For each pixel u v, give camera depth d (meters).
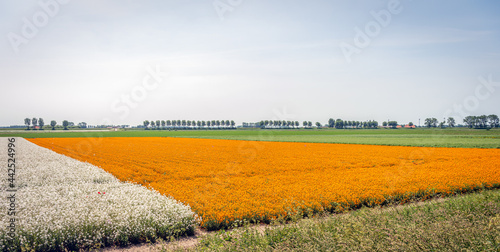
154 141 61.41
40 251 7.84
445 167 21.28
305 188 14.23
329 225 7.40
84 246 8.27
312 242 6.15
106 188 14.05
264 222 10.21
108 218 9.10
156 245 8.19
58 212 9.42
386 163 24.17
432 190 13.45
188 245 8.23
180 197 12.86
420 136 75.88
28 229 8.09
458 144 45.16
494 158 26.97
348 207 11.10
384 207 10.97
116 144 51.44
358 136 79.56
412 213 8.36
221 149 40.00
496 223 6.30
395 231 6.35
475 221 6.96
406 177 16.98
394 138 67.00
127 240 8.55
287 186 14.94
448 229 6.27
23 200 11.07
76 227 8.52
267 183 15.92
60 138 72.19
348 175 18.22
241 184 15.74
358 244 5.85
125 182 16.73
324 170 20.69
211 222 9.85
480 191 13.50
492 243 5.55
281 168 21.47
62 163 23.72
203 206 11.55
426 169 20.42
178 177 18.25
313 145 47.25
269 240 6.81
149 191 13.30
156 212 9.83
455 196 12.93
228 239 7.30
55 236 8.09
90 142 57.50
